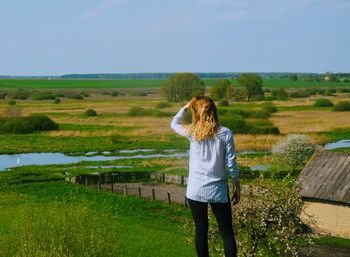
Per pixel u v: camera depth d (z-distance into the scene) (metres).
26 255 17.08
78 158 71.94
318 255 28.23
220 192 7.85
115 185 52.84
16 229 19.23
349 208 31.70
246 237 19.89
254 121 98.56
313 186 33.41
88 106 158.25
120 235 32.06
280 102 167.38
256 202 19.75
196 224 7.97
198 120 8.00
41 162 68.44
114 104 168.25
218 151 7.85
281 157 58.50
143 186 52.31
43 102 182.38
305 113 127.31
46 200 44.47
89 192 48.31
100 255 19.48
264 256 20.91
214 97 172.88
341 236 31.88
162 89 166.75
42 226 18.50
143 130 96.31
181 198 46.25
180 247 31.12
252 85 172.50
